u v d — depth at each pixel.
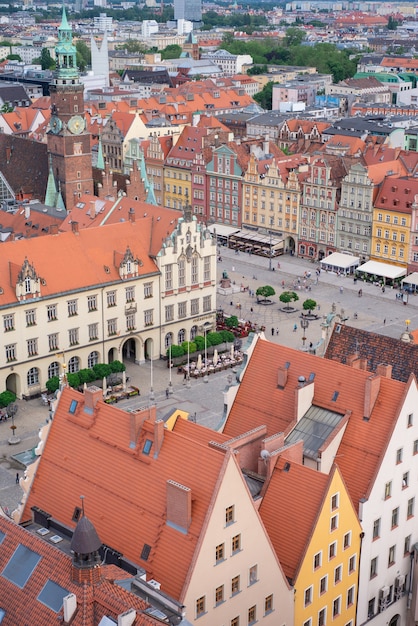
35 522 82.06
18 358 151.12
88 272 158.25
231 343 179.38
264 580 75.81
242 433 95.25
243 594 74.38
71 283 155.12
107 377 161.25
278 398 94.62
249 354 98.06
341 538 81.69
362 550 85.25
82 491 79.75
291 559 78.12
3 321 147.62
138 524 74.50
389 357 108.56
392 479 87.62
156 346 171.00
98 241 163.00
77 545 61.00
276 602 77.38
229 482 71.31
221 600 72.88
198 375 164.38
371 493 84.75
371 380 87.62
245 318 194.50
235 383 97.50
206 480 71.75
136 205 181.50
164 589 70.44
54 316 154.12
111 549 74.69
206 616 71.62
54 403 85.12
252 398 96.44
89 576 61.81
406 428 87.94
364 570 86.44
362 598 87.44
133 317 165.75
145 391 157.75
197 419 146.25
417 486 91.50
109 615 59.12
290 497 79.62
